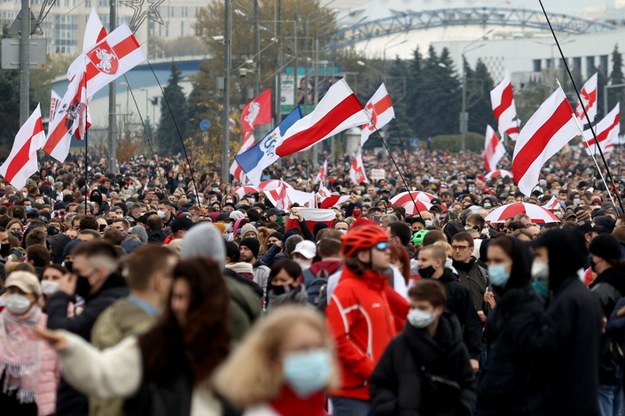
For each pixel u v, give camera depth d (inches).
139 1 3966.5
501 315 773.9
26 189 2827.3
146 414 594.2
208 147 5241.1
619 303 909.8
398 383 788.0
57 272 920.3
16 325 866.1
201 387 594.2
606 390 962.1
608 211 1892.2
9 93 6560.0
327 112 1581.0
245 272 1159.6
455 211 2180.1
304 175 5123.0
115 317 657.6
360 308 846.5
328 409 904.9
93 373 577.6
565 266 770.8
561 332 754.2
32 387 868.6
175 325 598.2
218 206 2389.3
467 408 788.0
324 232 1077.8
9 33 3034.0
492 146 3978.8
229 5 3730.3
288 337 503.8
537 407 765.9
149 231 1598.2
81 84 2033.7
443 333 791.1
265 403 510.0
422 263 999.6
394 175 5521.7
